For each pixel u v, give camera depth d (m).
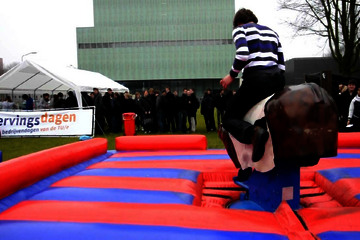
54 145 9.58
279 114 2.41
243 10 2.97
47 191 3.05
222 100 11.81
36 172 3.29
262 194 2.91
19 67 12.87
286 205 2.48
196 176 3.67
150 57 54.72
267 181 2.83
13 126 11.62
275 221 2.33
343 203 2.99
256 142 2.60
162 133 11.90
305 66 26.98
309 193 3.39
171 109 12.22
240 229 2.12
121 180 3.39
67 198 2.82
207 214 2.35
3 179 2.76
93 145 4.95
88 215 2.37
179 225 2.18
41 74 16.03
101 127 12.48
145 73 55.00
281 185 2.71
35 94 19.97
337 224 2.13
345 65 17.86
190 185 3.26
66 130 11.41
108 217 2.32
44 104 15.70
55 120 11.47
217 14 54.53
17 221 2.30
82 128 11.31
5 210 2.57
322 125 2.37
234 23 3.04
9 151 8.46
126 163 4.38
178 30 54.44
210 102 12.07
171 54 54.56
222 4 54.47
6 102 15.17
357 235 1.98
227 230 2.11
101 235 2.05
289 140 2.38
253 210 2.66
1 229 2.18
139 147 5.43
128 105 13.17
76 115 11.37
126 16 55.47
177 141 5.34
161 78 55.00
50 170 3.59
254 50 2.70
